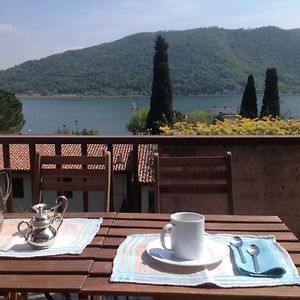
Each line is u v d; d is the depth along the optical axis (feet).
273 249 5.10
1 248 5.16
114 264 4.69
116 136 10.84
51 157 8.21
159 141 10.96
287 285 4.25
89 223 6.10
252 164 11.92
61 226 5.94
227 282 4.28
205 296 4.09
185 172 8.15
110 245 5.26
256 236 5.59
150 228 5.92
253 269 4.49
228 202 8.07
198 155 11.95
